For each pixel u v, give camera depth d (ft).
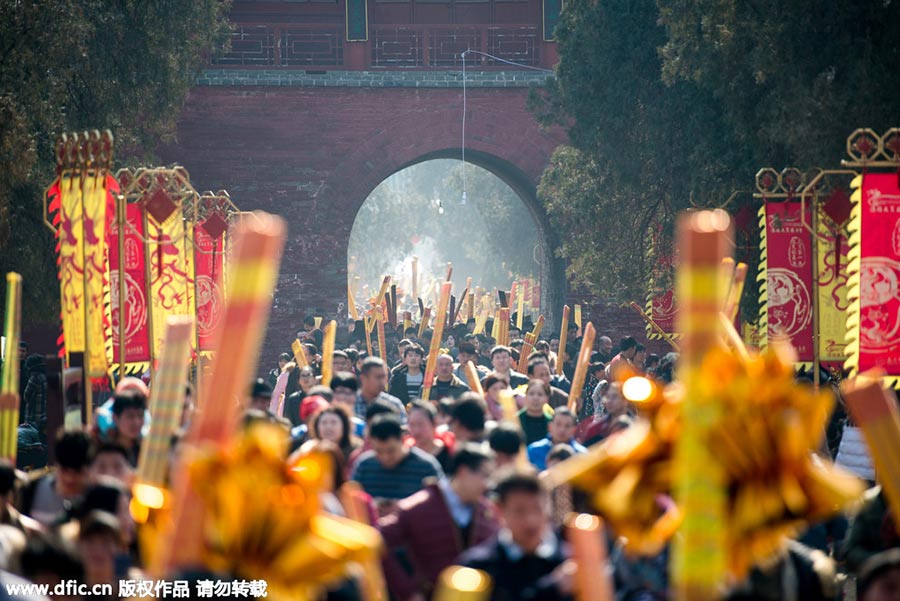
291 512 22.50
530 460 74.49
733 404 22.03
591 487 24.76
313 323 244.63
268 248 19.48
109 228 105.91
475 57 282.36
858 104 128.36
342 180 268.21
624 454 24.54
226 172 265.75
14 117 134.10
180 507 22.12
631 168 186.91
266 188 266.77
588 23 186.50
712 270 19.93
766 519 22.77
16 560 41.34
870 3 129.90
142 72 182.80
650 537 24.41
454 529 52.65
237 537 22.38
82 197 93.30
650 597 40.78
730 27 139.64
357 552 22.70
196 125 264.72
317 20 286.66
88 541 41.24
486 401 92.22
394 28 276.41
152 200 107.14
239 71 266.36
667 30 167.22
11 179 135.95
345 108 268.62
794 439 22.50
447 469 70.23
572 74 192.54
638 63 183.62
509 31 284.82
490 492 53.26
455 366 136.77
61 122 151.02
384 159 269.64
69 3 147.43
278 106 266.77
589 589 24.16
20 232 151.94
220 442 20.26
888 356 90.68
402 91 270.05
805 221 115.96
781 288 117.29
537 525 40.47
